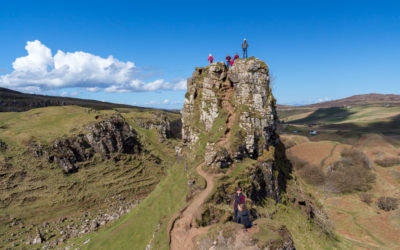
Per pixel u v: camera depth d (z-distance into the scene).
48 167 62.31
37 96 199.25
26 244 42.69
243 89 43.34
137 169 79.62
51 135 70.69
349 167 104.81
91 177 67.25
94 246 36.47
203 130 45.47
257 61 44.31
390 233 60.03
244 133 39.78
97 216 54.66
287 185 44.53
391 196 86.06
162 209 37.31
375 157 126.69
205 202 29.70
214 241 18.59
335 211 76.06
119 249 33.22
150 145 100.94
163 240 25.89
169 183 44.78
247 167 36.66
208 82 47.12
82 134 75.88
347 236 60.81
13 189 53.56
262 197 36.19
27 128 72.12
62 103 173.25
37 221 49.75
